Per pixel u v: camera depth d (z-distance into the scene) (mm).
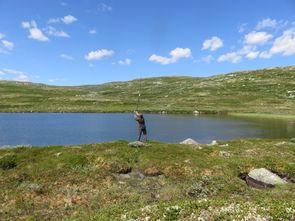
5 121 100000
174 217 15664
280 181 26656
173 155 33031
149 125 96188
